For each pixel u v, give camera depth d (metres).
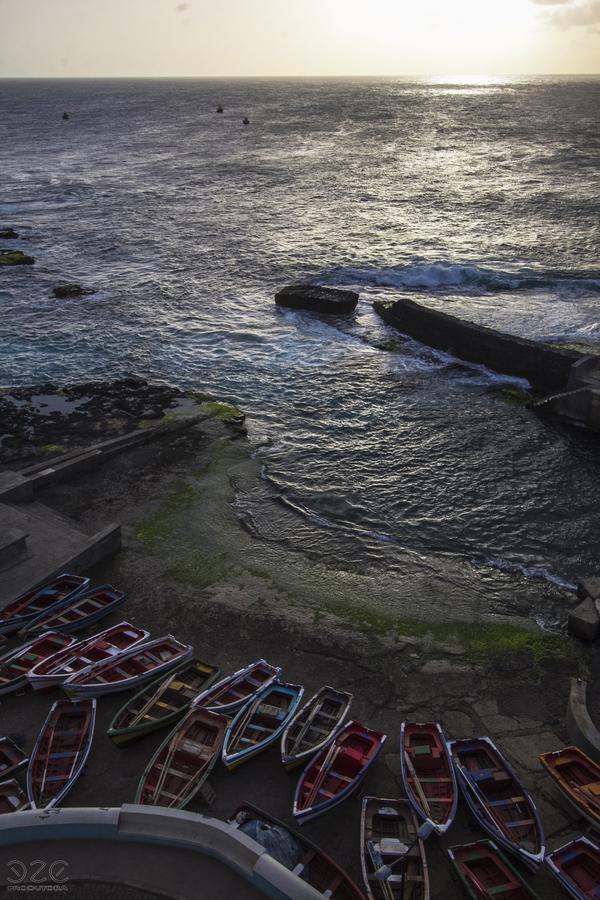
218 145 136.88
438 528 24.78
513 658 18.23
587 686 17.17
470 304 46.88
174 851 10.01
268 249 60.59
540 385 34.88
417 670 17.62
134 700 15.67
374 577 21.98
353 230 66.62
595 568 22.70
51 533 21.73
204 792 13.60
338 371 37.34
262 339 41.69
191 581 21.28
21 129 178.12
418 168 103.50
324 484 27.41
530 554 23.39
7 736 15.17
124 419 31.81
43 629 18.12
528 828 13.10
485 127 165.00
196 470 27.97
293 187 89.81
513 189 85.38
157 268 56.00
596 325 42.44
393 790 14.13
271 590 21.02
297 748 14.55
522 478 27.72
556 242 60.84
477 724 15.96
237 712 15.61
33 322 44.56
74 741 14.85
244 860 9.73
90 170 108.62
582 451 29.53
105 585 19.94
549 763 14.27
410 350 39.72
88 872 9.77
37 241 65.12
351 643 18.48
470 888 11.89
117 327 43.69
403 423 32.03
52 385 35.75
